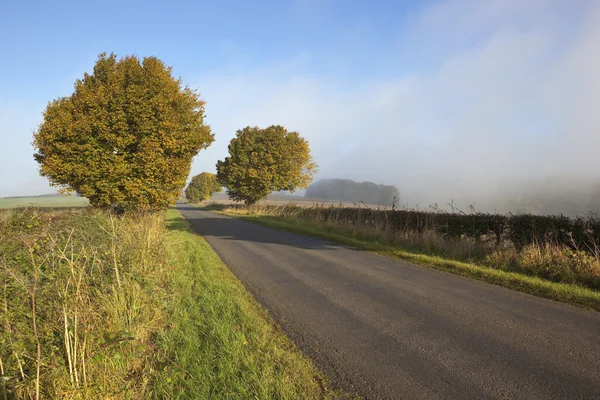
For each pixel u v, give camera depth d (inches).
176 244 445.4
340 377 138.0
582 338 171.0
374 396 125.3
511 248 353.4
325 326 189.5
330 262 363.6
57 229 324.8
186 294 233.3
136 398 123.9
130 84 511.5
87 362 126.2
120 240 293.0
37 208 467.8
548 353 155.8
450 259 366.6
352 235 567.5
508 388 129.0
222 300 223.9
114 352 140.3
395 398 124.0
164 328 181.2
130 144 516.1
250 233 648.4
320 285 273.1
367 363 148.9
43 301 167.2
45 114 496.7
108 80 514.6
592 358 150.6
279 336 175.9
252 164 1435.8
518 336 174.2
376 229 540.1
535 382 132.6
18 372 121.8
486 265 333.1
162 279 262.5
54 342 138.7
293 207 1051.3
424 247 427.5
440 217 456.4
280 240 544.1
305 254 413.1
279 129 1456.7
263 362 145.9
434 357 153.7
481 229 396.2
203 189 3550.7
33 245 231.3
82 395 115.6
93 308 169.5
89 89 525.3
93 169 491.8
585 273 270.1
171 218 1123.3
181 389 126.6
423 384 132.6
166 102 522.6
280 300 235.3
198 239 550.0
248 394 123.1
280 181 1417.3
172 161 535.5
